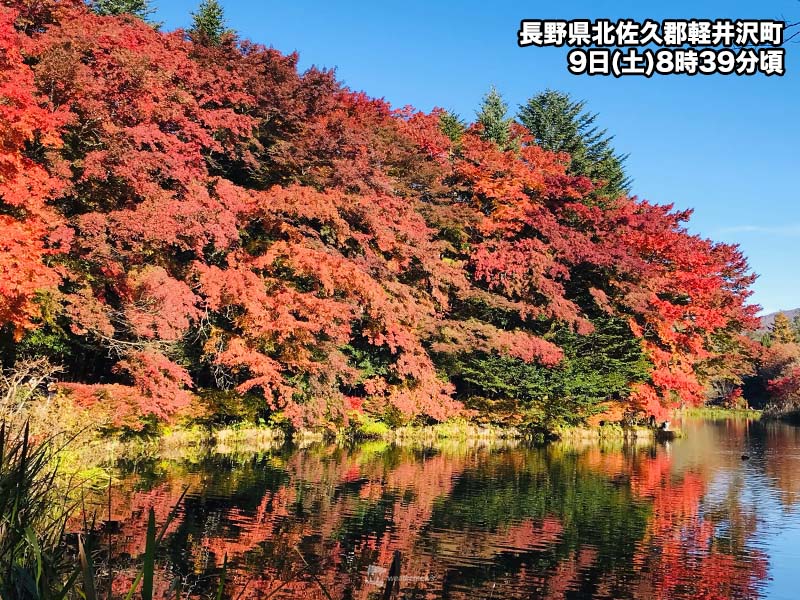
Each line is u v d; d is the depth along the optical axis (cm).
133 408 1706
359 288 2197
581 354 3061
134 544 891
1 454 381
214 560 870
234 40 2628
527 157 3684
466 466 1880
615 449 2494
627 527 1195
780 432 3612
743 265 4128
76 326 1572
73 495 1077
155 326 1786
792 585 902
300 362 2167
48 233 1480
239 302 1964
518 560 980
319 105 2589
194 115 2134
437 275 2673
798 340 8325
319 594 785
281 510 1180
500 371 2883
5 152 1291
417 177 2944
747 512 1333
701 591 877
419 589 836
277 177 2489
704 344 4050
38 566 326
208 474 1496
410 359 2534
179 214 1672
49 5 1745
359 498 1333
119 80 1681
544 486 1575
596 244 3133
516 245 2997
